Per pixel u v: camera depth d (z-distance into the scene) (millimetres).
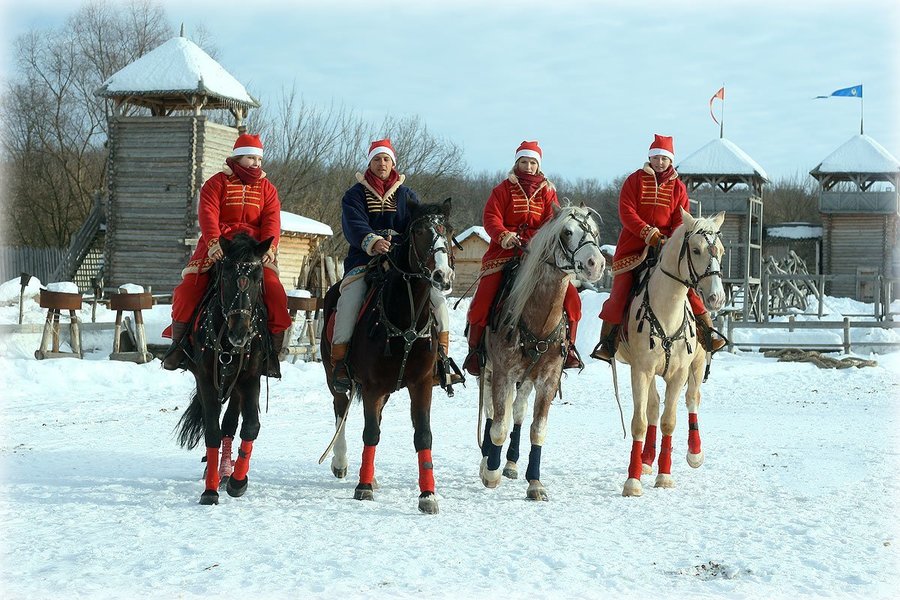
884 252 63906
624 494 9000
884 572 6270
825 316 41531
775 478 9922
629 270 9898
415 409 8352
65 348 23031
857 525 7672
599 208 83250
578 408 16875
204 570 6164
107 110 51312
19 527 7324
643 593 5777
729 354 28844
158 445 12102
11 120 52875
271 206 9594
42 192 53812
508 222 9781
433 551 6715
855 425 14477
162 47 38500
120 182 37938
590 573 6219
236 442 12453
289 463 10742
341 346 8703
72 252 41562
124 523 7512
